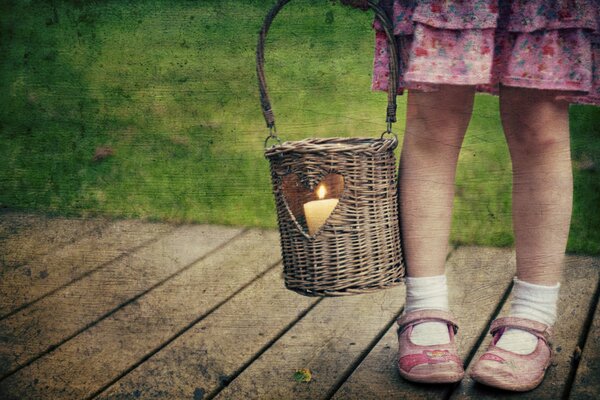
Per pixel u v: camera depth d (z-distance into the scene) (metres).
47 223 1.86
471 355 1.45
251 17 2.14
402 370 1.39
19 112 2.08
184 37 2.12
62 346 1.50
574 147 1.81
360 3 1.37
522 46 1.32
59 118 2.04
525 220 1.40
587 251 1.69
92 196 1.91
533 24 1.31
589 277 1.61
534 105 1.35
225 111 2.04
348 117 1.97
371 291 1.38
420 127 1.38
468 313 1.55
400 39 1.38
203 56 2.13
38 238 1.81
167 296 1.63
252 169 1.95
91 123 2.05
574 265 1.65
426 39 1.32
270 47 2.11
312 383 1.40
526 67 1.32
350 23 2.14
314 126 1.97
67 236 1.82
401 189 1.40
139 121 2.04
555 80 1.31
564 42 1.31
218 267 1.72
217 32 2.16
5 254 1.74
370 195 1.36
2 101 2.10
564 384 1.37
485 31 1.31
